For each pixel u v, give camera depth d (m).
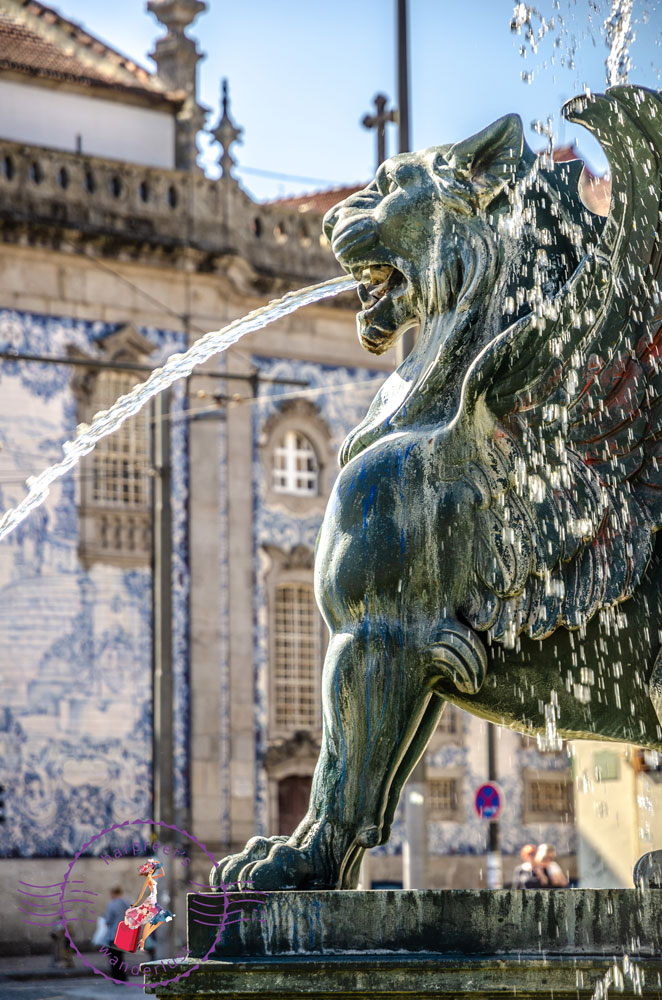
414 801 18.58
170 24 36.00
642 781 13.73
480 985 3.78
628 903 3.92
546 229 4.46
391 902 3.89
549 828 38.00
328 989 3.77
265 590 34.66
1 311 31.91
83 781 31.12
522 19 4.75
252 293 35.31
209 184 34.84
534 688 4.27
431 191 4.48
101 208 33.22
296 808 34.75
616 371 4.28
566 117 4.36
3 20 35.34
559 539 4.23
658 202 4.27
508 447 4.26
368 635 4.23
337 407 36.28
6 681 30.77
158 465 26.45
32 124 33.72
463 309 4.40
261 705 34.19
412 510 4.25
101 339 32.88
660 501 4.33
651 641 4.30
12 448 31.53
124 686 32.06
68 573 31.77
